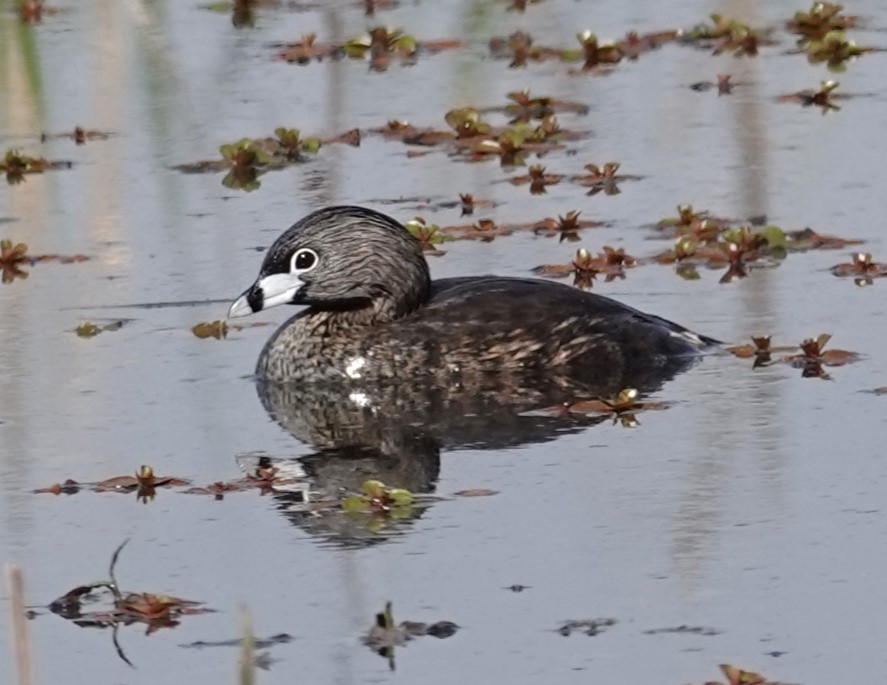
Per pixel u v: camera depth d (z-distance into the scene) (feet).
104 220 68.33
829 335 53.36
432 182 71.46
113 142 77.66
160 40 91.15
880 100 78.74
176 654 37.78
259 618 39.14
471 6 96.43
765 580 39.78
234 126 78.95
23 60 88.43
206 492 45.88
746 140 74.38
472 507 44.32
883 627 37.52
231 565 41.70
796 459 46.34
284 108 81.10
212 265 63.31
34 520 44.50
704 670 36.09
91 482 46.70
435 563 41.32
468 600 39.52
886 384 51.16
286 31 92.38
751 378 52.24
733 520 42.91
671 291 59.36
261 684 36.27
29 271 63.46
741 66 84.58
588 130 77.00
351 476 46.75
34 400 52.47
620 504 44.06
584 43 86.02
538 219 66.74
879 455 46.37
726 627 37.81
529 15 94.63
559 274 61.11
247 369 55.16
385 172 72.90
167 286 61.57
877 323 55.93
